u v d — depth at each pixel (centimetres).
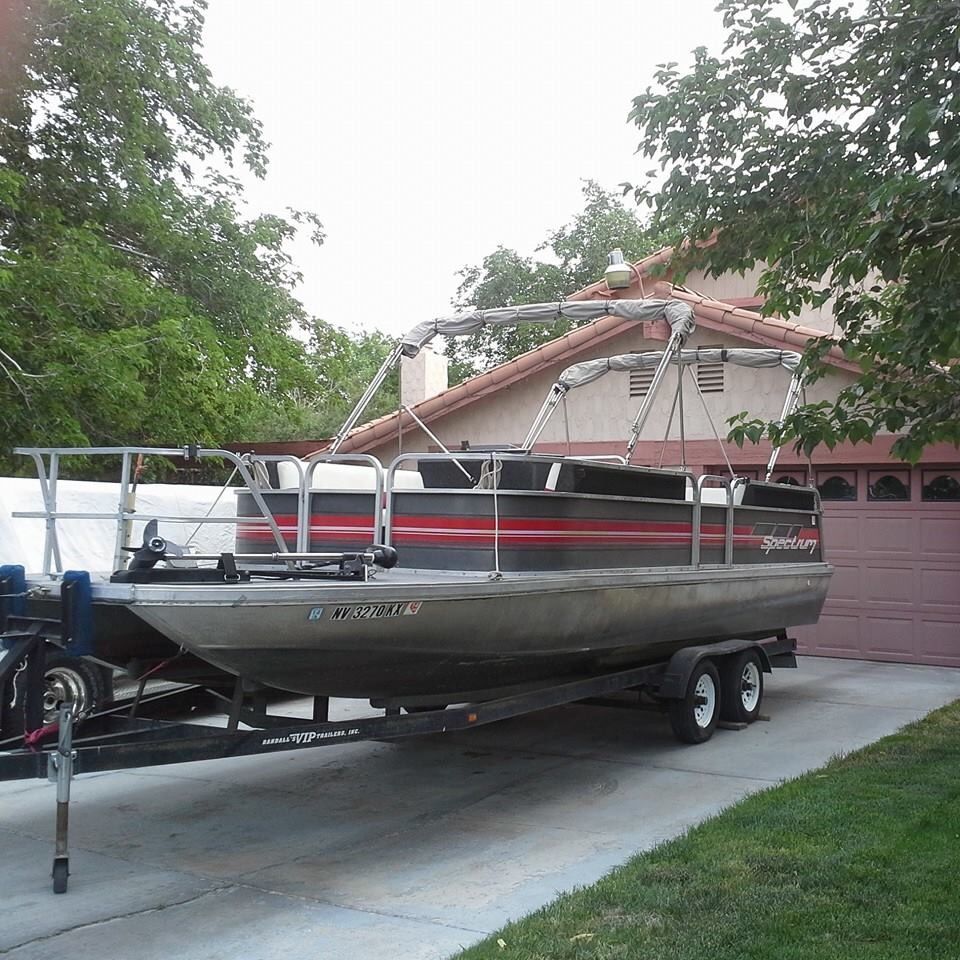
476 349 3212
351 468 820
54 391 1337
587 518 688
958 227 585
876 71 672
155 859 565
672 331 823
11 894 510
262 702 580
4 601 516
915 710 957
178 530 947
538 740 862
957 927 437
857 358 651
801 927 441
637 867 526
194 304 1753
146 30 1634
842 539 1245
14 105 1546
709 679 855
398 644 569
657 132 736
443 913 486
